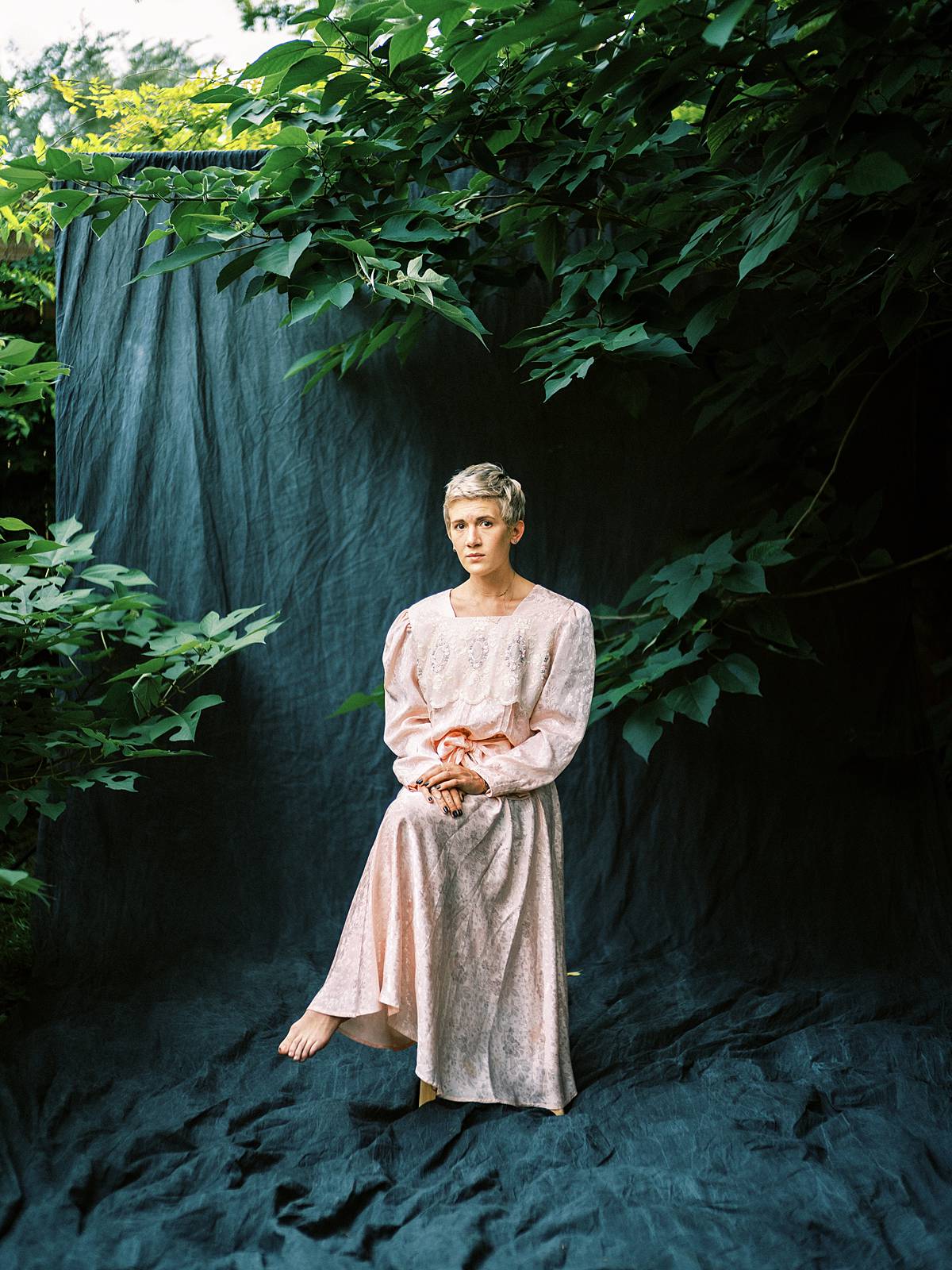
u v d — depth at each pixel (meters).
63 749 2.98
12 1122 2.34
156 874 3.30
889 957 3.22
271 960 3.21
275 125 3.49
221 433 3.35
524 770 2.41
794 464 3.23
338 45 2.25
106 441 3.35
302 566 3.36
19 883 2.13
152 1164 2.20
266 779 3.35
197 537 3.35
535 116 2.49
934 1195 2.05
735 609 3.00
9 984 3.13
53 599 2.98
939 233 2.08
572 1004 2.91
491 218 2.84
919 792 3.37
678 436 3.33
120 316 3.33
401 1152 2.23
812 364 2.71
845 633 3.37
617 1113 2.35
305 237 2.39
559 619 2.50
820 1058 2.61
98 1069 2.58
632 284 2.59
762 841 3.35
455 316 2.45
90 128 3.67
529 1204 2.04
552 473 3.35
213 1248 1.94
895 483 3.36
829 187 2.12
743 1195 2.04
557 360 2.55
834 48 2.02
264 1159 2.21
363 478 3.35
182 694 3.33
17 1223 2.00
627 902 3.33
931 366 3.46
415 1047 2.65
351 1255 1.89
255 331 3.33
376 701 3.05
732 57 1.96
